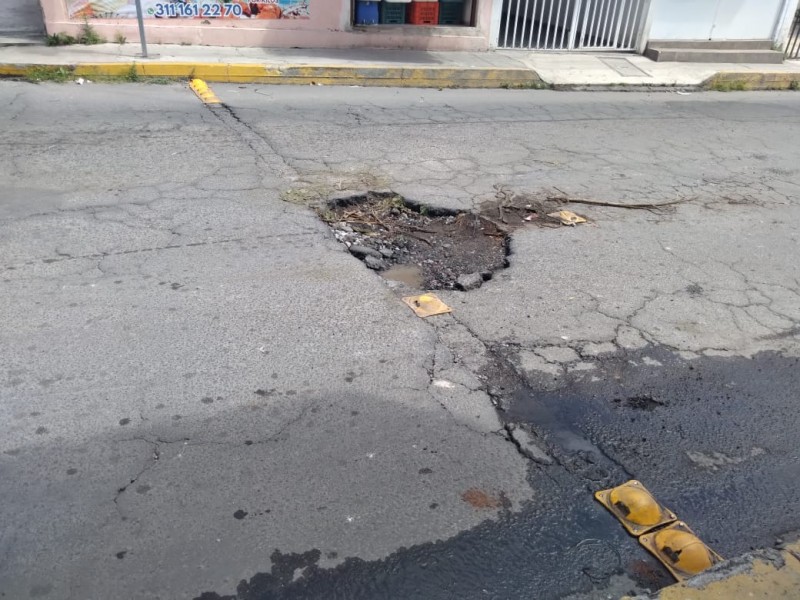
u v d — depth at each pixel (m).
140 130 6.66
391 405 3.19
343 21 10.30
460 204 5.57
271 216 5.05
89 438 2.87
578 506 2.73
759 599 2.30
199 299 3.92
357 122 7.54
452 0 10.97
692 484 2.90
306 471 2.79
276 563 2.39
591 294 4.32
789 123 9.20
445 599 2.32
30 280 3.98
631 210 5.74
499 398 3.31
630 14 12.07
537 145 7.32
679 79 11.12
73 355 3.36
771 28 12.75
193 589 2.28
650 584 2.43
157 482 2.68
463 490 2.76
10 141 6.11
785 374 3.67
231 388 3.22
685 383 3.54
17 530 2.44
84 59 8.45
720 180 6.66
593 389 3.43
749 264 4.90
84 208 4.95
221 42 9.84
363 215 5.34
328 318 3.83
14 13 9.23
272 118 7.40
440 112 8.29
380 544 2.50
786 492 2.90
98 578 2.29
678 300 4.33
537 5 13.12
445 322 3.90
